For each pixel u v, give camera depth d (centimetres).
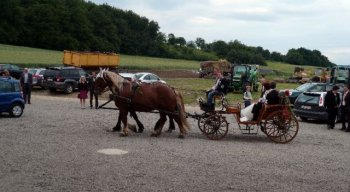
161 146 1494
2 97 2109
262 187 1028
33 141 1498
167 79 6078
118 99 1680
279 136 1667
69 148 1398
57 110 2534
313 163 1309
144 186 997
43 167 1142
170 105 1677
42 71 4100
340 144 1688
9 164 1164
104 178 1055
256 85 4588
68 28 13138
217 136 1684
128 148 1434
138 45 16212
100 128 1864
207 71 6894
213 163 1255
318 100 2375
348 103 2106
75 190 952
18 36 12288
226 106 1719
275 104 1673
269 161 1312
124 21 16188
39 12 12712
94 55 5625
